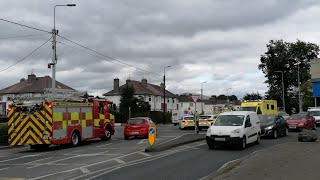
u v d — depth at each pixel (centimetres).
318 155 1483
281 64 8900
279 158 1414
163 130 4175
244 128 1931
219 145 1897
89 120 2539
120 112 6912
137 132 2889
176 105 11312
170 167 1345
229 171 1159
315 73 5756
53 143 2162
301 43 8988
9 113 2205
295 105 9156
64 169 1352
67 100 2319
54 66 3130
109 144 2431
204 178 1091
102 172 1264
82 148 2206
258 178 1012
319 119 4156
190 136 2589
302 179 983
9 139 2194
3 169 1408
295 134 2909
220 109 7094
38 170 1348
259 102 3662
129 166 1391
